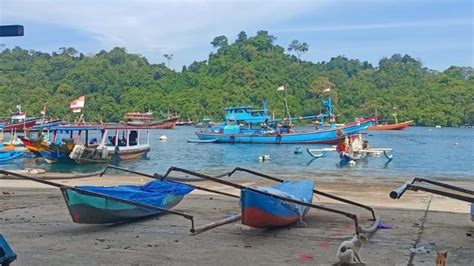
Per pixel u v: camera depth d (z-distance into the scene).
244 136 66.44
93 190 11.59
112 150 38.97
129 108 140.88
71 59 169.00
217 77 152.62
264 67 149.38
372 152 42.88
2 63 161.88
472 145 67.88
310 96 144.38
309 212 13.75
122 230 11.51
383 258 9.12
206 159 45.88
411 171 34.97
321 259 9.03
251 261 8.90
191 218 11.07
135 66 169.12
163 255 9.27
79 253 9.36
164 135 91.56
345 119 137.62
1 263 6.34
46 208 14.66
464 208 15.12
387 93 145.25
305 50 174.50
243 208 10.62
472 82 146.75
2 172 10.68
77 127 41.25
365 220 12.94
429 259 9.12
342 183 23.86
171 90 152.62
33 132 56.03
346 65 177.12
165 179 14.07
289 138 64.31
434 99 139.12
